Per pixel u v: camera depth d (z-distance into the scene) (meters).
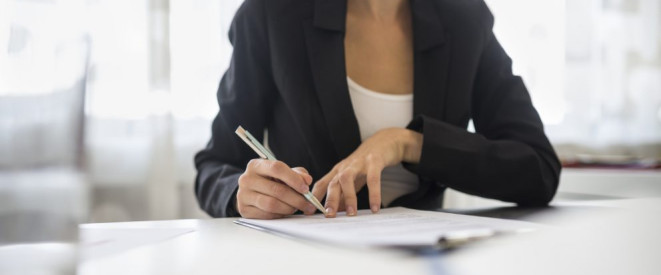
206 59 1.86
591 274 0.35
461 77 1.00
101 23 1.76
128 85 1.79
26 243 0.51
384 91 1.03
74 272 0.38
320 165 0.96
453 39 1.01
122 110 1.79
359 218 0.64
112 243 0.49
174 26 1.83
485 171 0.86
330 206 0.69
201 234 0.55
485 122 1.07
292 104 0.96
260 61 1.02
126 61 1.79
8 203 1.38
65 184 1.50
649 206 0.83
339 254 0.43
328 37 0.97
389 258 0.41
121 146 1.80
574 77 2.21
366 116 1.01
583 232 0.52
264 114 1.05
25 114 1.50
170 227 0.61
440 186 0.98
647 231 0.53
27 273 0.38
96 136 1.76
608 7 2.23
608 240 0.48
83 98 1.61
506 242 0.47
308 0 1.00
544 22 2.13
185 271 0.38
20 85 1.54
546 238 0.49
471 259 0.40
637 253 0.42
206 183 0.90
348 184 0.71
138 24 1.80
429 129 0.84
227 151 1.00
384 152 0.80
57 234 0.60
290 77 0.96
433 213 0.68
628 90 2.25
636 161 1.65
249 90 1.01
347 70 1.04
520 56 2.13
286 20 0.98
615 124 2.25
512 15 2.12
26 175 1.45
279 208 0.67
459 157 0.84
